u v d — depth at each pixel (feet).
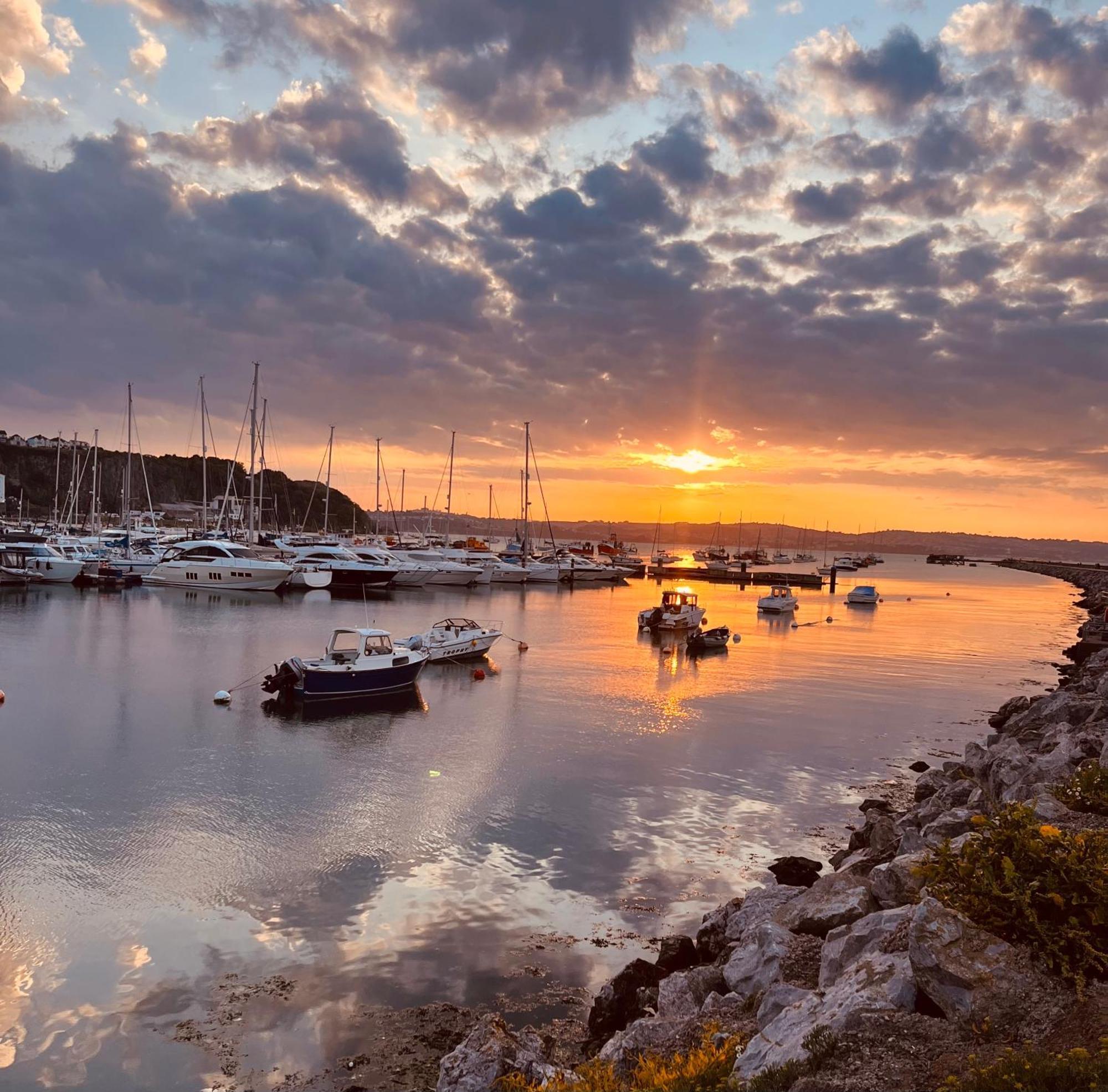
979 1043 22.00
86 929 45.65
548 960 44.19
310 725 93.45
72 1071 34.30
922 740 96.32
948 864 28.73
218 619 184.44
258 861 55.36
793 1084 21.54
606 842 60.95
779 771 81.05
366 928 46.91
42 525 445.37
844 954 29.81
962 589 434.30
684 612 197.57
